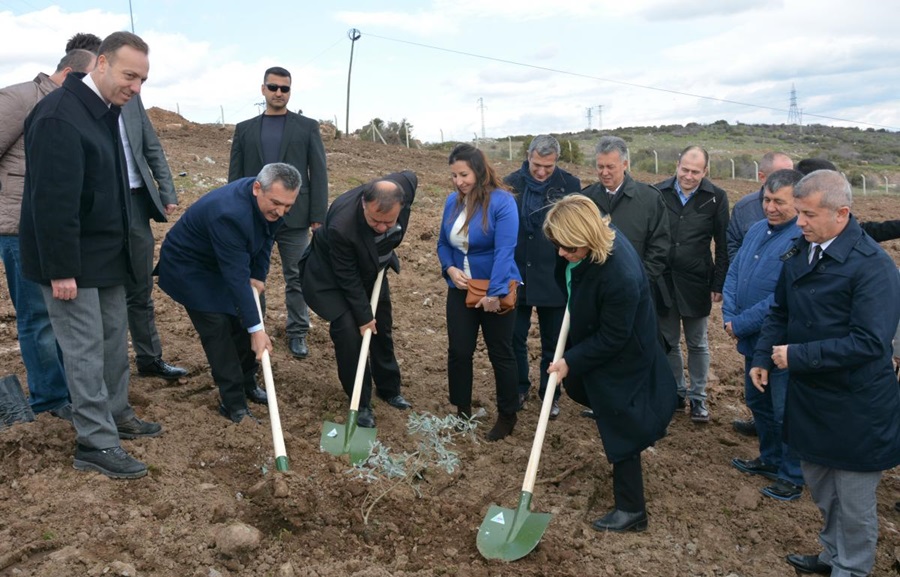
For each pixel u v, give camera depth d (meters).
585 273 3.73
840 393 3.51
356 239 4.65
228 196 4.48
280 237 6.05
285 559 3.56
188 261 4.66
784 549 4.12
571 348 4.04
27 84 4.24
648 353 3.90
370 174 16.16
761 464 4.93
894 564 3.96
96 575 3.26
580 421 5.57
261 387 5.54
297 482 3.89
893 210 18.56
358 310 4.80
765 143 70.31
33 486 3.82
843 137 78.69
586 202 3.63
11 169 4.22
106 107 3.83
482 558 3.73
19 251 4.05
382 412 5.33
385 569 3.54
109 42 3.73
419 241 10.35
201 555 3.50
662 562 3.86
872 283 3.41
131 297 5.20
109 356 4.23
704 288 5.47
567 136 72.31
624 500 4.12
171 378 5.49
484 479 4.59
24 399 4.34
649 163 33.78
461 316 4.93
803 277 3.64
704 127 81.69
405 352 6.75
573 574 3.64
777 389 4.46
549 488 4.55
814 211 3.44
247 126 6.02
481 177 4.70
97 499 3.77
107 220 3.90
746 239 4.86
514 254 5.23
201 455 4.42
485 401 5.77
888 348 3.41
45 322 4.38
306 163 6.04
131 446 4.28
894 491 4.86
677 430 5.61
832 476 3.70
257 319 4.54
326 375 5.91
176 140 19.55
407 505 4.02
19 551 3.34
